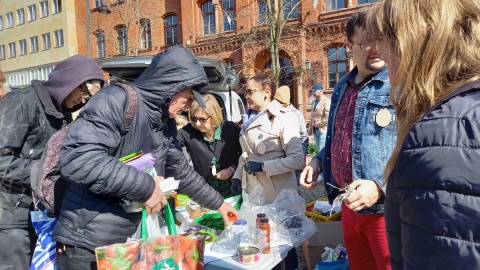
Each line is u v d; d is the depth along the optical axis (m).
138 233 1.81
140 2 20.30
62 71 2.17
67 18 29.86
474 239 0.65
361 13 1.83
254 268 1.90
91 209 1.66
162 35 21.94
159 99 1.72
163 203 1.71
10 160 2.05
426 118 0.79
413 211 0.74
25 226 2.22
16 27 34.19
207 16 20.33
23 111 2.09
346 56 16.12
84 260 1.66
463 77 0.79
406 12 0.85
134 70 4.50
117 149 1.68
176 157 2.21
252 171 2.87
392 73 0.95
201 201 2.34
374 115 1.82
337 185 2.14
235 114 5.45
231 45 18.69
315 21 16.61
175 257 1.72
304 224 2.44
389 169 0.93
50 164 1.78
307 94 16.53
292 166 2.79
